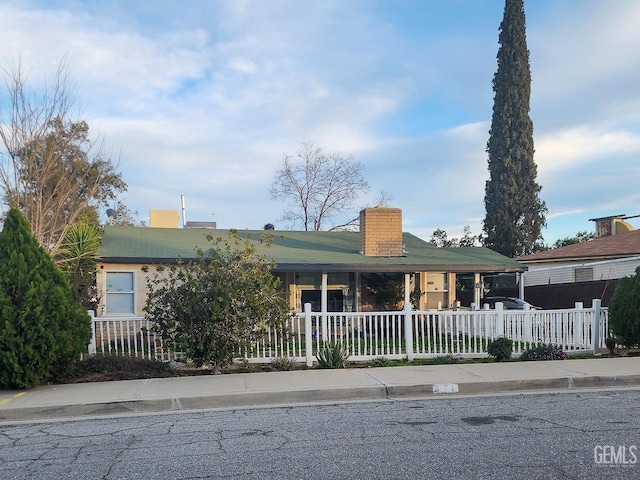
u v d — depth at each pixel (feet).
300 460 16.89
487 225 108.17
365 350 37.17
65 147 43.98
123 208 103.50
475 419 21.90
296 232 74.08
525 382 28.76
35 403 25.25
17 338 27.53
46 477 15.92
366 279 62.44
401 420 21.99
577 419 21.57
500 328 38.55
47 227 43.06
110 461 17.31
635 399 25.61
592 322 39.40
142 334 35.12
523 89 105.91
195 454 17.84
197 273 33.40
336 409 24.52
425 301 63.31
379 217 59.67
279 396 26.68
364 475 15.40
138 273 52.65
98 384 29.43
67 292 30.60
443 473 15.43
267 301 33.37
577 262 72.95
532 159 105.29
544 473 15.31
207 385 28.53
